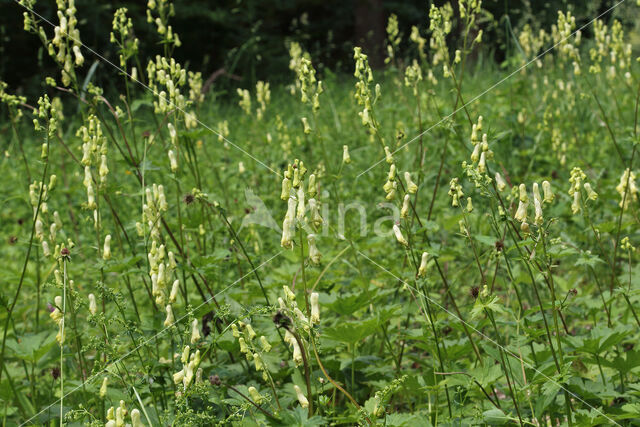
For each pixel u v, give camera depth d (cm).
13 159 739
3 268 510
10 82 1338
